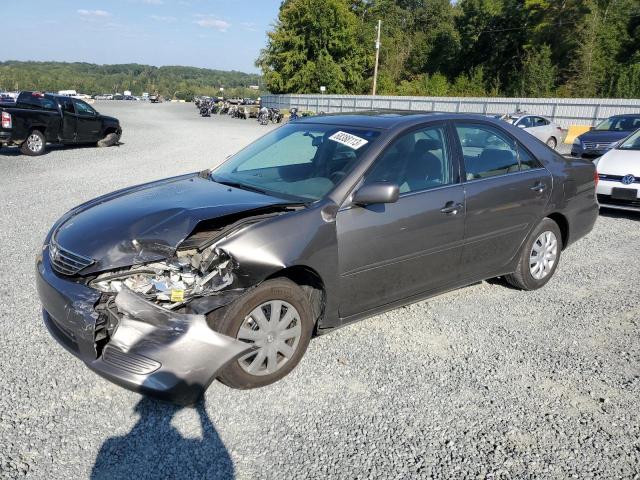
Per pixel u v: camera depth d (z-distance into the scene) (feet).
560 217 17.47
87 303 9.86
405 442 9.68
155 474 8.70
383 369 12.14
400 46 236.22
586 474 9.04
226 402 10.66
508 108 123.24
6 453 8.96
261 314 10.73
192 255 10.41
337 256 11.63
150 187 13.70
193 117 143.23
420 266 13.41
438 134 14.16
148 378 9.42
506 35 200.13
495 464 9.20
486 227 14.71
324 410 10.53
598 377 12.14
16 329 13.39
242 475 8.75
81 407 10.34
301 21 193.16
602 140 48.88
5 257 18.93
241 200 11.88
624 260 21.03
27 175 37.81
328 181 12.38
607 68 161.58
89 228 10.98
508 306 16.02
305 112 155.74
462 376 11.97
